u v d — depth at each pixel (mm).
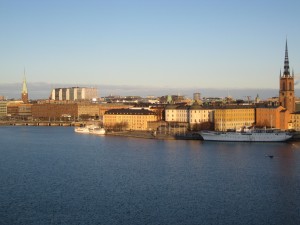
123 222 144500
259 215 150500
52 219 147250
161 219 147000
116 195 174000
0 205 161500
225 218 147750
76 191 179875
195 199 168250
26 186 188375
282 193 175875
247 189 182125
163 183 192750
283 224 142625
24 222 144625
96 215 150875
